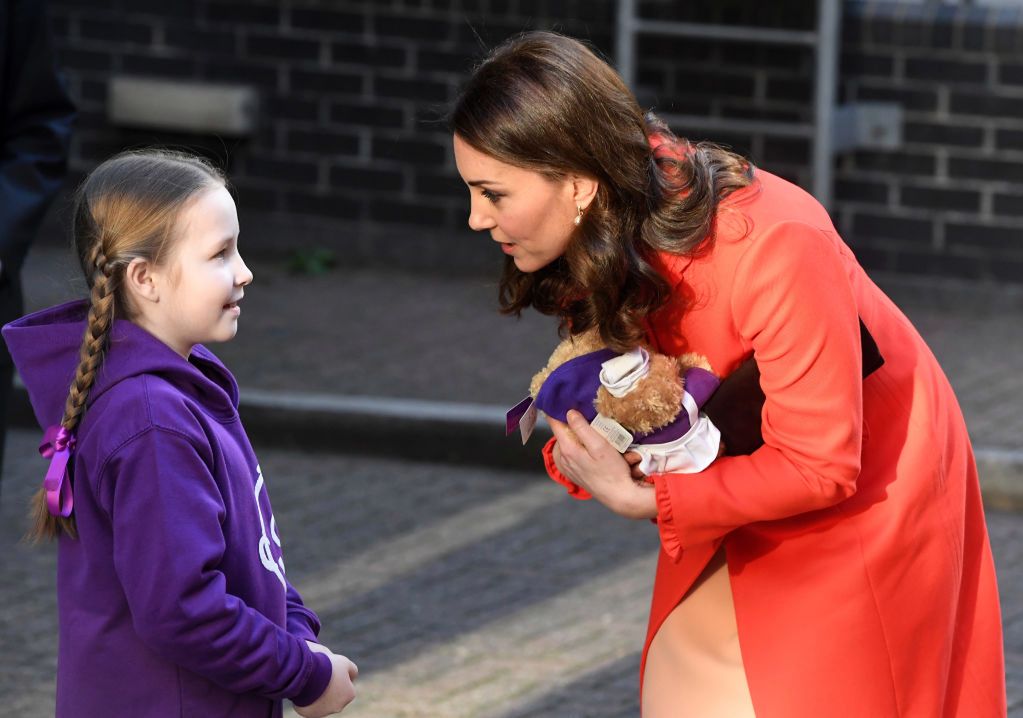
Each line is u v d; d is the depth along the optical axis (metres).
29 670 13.15
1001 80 24.64
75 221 7.33
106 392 6.97
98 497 6.91
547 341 23.22
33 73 12.63
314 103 27.12
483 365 21.89
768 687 7.71
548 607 14.83
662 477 7.54
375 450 19.47
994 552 16.52
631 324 7.46
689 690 8.11
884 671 7.70
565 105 7.09
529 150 7.12
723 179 7.37
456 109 7.32
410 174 27.14
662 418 7.48
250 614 6.98
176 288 7.14
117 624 7.03
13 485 17.72
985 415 19.97
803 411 7.25
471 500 17.97
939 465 7.81
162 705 7.04
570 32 26.25
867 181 25.45
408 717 12.39
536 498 18.06
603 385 7.59
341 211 27.47
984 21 24.52
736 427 7.62
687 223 7.21
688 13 25.69
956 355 22.84
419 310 24.78
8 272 12.32
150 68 27.31
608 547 16.44
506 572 15.73
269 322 23.72
